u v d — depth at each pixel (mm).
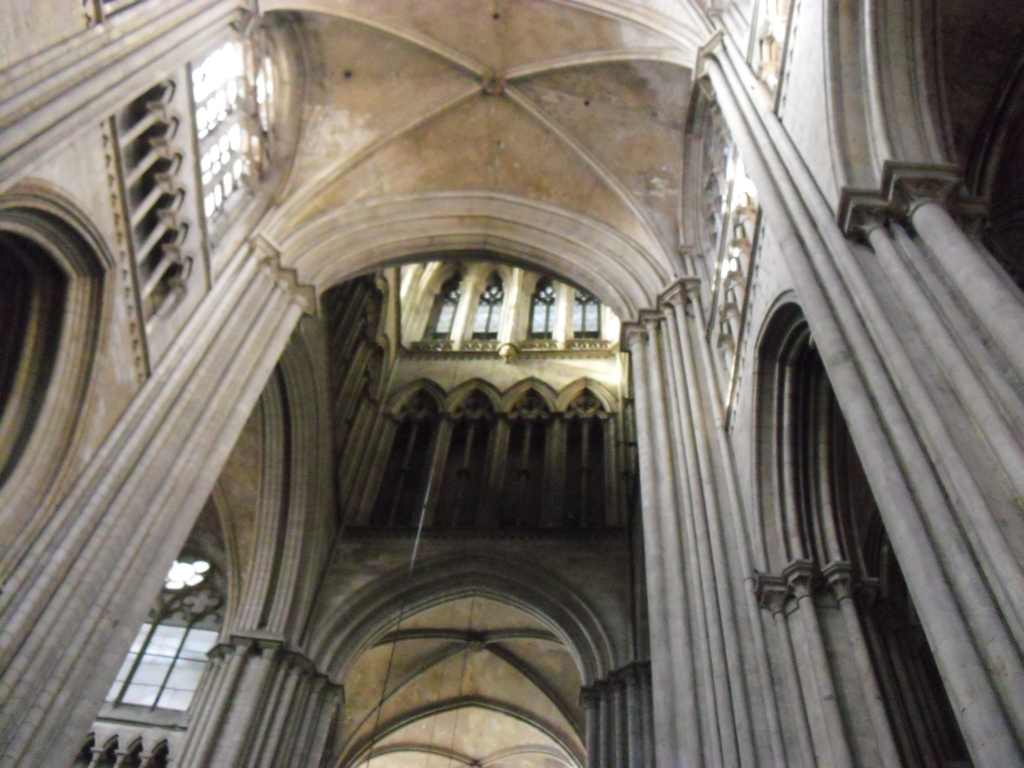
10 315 10180
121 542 10109
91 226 10062
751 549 10312
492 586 19875
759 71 11086
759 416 10555
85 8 9648
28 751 8414
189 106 12352
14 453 9602
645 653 17641
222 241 14508
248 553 19312
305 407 19250
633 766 15977
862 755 7965
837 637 9008
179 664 19453
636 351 14977
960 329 5945
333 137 17578
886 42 8055
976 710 4480
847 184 7445
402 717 23406
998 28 9273
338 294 20938
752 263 10969
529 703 23297
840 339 6789
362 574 20016
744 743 8641
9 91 8398
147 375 11586
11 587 8922
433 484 22422
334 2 16281
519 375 25312
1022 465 4969
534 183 18562
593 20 16312
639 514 20078
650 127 17281
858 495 10938
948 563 5078
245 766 15922
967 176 10039
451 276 29922
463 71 17719
